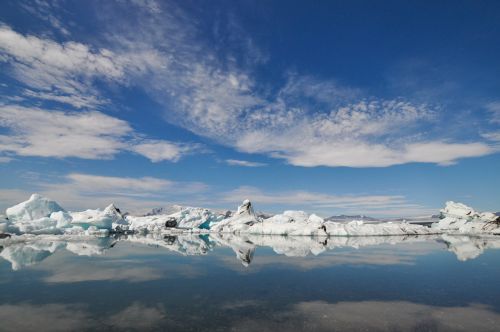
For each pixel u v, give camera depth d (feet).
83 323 33.81
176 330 31.78
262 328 32.40
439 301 42.50
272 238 187.73
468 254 94.17
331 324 33.53
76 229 197.88
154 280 57.06
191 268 70.64
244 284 53.88
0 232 154.51
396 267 71.15
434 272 64.59
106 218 228.84
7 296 45.16
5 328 32.27
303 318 35.53
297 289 49.98
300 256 92.38
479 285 52.37
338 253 99.25
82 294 46.47
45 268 68.95
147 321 34.50
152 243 142.82
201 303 41.73
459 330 31.81
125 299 43.73
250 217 261.24
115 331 31.53
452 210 242.17
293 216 262.88
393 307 39.68
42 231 176.65
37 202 213.87
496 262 77.51
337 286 52.13
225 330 31.86
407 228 212.64
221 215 350.23
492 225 216.33
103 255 92.99
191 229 272.51
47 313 37.29
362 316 36.17
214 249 116.37
